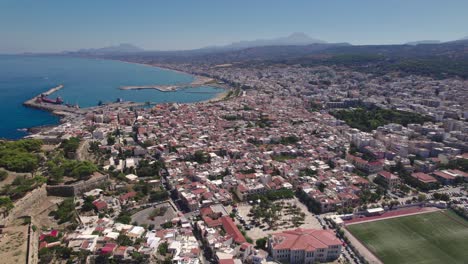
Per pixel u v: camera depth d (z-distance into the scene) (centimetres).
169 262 18962
